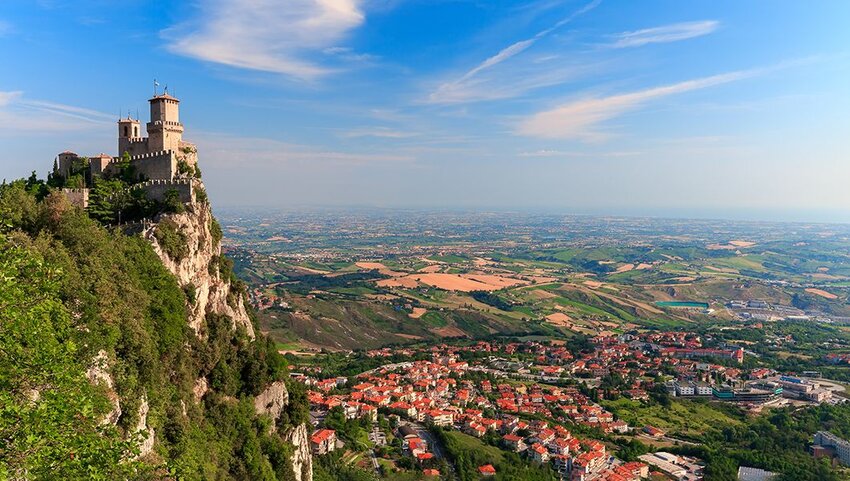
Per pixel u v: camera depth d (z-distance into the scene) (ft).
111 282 269.23
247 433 359.05
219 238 444.55
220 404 355.15
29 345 168.66
